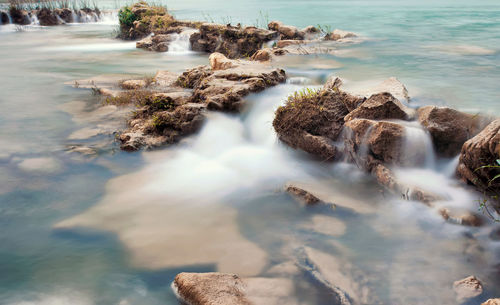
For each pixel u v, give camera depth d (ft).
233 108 29.91
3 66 54.44
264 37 59.88
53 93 40.70
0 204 20.39
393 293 14.11
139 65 55.06
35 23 104.88
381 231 17.74
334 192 21.26
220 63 39.81
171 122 28.94
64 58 60.59
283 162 25.61
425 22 78.95
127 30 81.97
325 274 14.99
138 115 32.68
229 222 18.84
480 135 18.67
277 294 13.87
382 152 21.79
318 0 158.71
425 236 17.30
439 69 40.04
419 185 20.12
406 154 21.68
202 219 19.11
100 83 43.83
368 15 95.66
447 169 21.47
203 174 24.00
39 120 32.94
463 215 17.60
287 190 21.25
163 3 156.15
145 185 22.61
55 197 21.20
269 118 29.17
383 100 23.11
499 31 64.85
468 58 44.91
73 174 23.86
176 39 68.23
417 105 27.27
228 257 16.22
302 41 59.41
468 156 19.06
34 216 19.39
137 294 14.38
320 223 18.52
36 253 16.65
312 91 28.40
